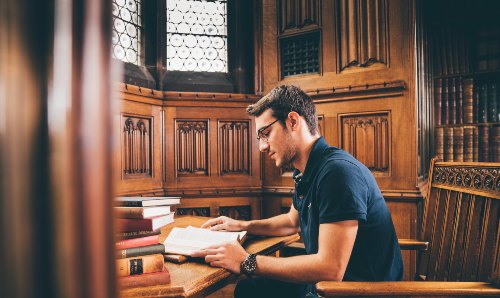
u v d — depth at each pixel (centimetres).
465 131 296
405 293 105
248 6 329
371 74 276
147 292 101
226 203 308
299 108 149
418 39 276
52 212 15
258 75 317
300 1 304
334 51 290
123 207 117
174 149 299
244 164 314
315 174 141
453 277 149
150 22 310
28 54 15
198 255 130
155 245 114
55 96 15
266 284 169
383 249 134
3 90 14
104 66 17
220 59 331
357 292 105
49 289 15
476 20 296
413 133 261
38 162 15
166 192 296
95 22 16
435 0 310
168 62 319
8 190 14
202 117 305
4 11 14
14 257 14
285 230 172
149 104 287
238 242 140
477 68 297
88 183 16
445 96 305
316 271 118
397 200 265
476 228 142
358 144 281
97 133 16
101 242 16
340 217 121
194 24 326
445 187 164
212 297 281
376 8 274
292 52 313
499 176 133
